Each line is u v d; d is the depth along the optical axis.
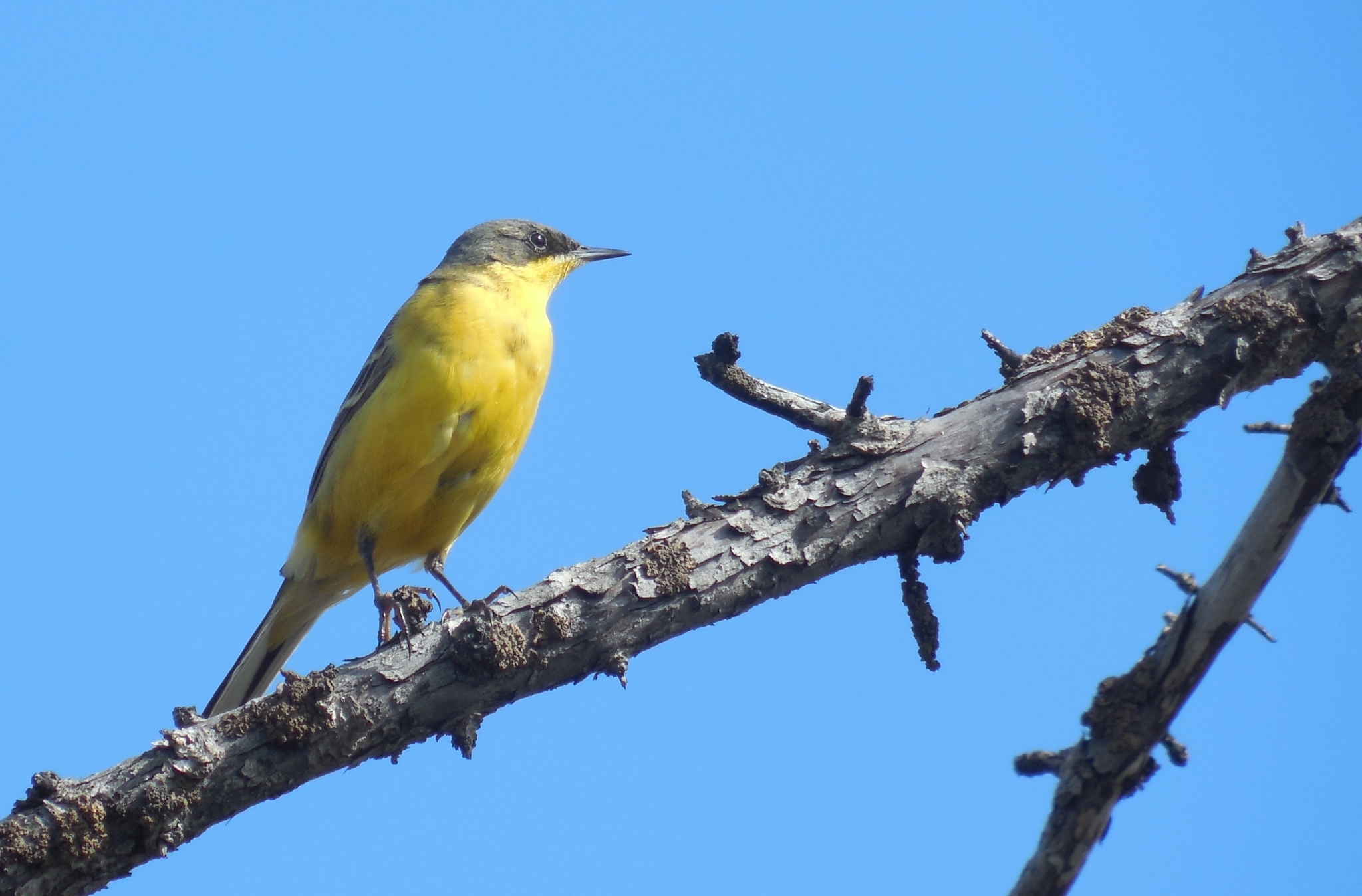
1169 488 10.97
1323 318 10.65
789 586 10.44
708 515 10.49
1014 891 9.66
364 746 9.87
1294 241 11.09
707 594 10.18
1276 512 9.33
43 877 9.09
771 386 11.02
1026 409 10.60
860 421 10.77
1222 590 9.38
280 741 9.62
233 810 9.67
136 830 9.31
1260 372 10.75
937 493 10.43
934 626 10.62
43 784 9.20
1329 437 9.23
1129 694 9.47
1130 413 10.59
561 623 9.96
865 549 10.52
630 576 10.12
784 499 10.45
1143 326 10.87
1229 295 10.83
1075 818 9.49
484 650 9.84
